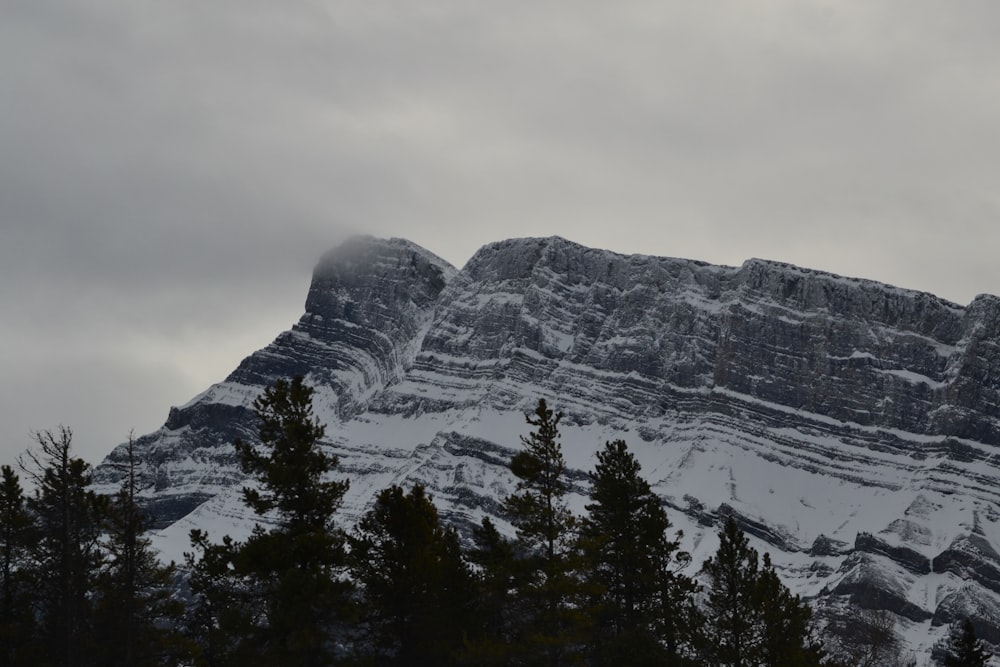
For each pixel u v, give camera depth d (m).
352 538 161.12
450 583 164.50
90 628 172.00
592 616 177.50
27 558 175.25
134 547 173.25
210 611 177.00
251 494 160.00
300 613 152.00
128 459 176.88
